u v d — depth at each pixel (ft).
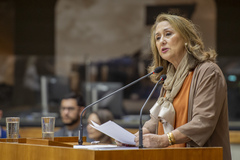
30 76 35.94
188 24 13.53
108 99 33.45
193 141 12.05
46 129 12.61
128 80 36.19
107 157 9.32
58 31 55.42
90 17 54.65
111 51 54.24
